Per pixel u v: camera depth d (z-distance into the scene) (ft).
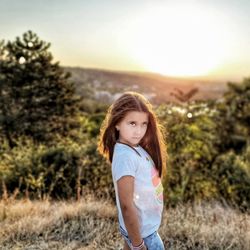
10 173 27.12
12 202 17.28
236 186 24.18
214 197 23.97
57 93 71.56
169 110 27.96
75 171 25.80
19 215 15.40
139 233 6.43
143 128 6.80
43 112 69.10
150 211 6.85
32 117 67.97
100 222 14.51
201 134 28.48
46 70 72.18
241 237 12.54
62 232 13.48
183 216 14.90
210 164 27.58
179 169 25.27
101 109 99.25
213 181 25.49
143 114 6.71
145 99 6.89
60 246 12.50
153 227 6.91
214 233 13.01
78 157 27.55
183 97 37.19
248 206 19.93
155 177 6.95
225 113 68.54
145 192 6.72
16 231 13.37
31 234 13.29
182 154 26.40
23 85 69.92
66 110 71.92
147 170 6.76
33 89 69.51
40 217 14.80
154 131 7.19
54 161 27.99
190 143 27.12
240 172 25.66
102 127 7.12
